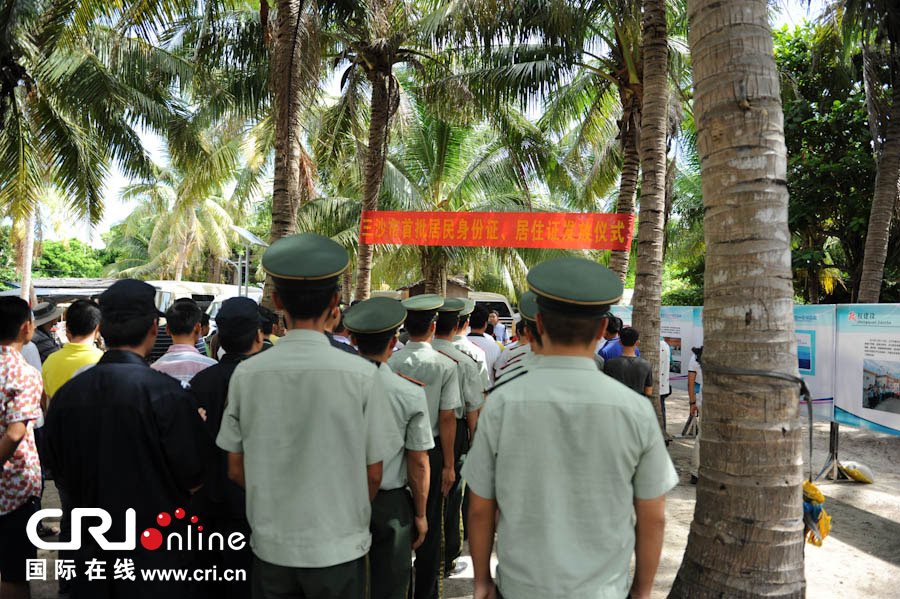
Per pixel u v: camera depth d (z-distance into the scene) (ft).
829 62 39.29
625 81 29.76
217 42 30.45
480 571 5.66
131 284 7.37
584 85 37.04
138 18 27.37
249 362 6.70
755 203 7.72
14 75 26.81
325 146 45.60
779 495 7.54
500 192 51.16
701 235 58.29
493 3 27.81
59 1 26.13
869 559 13.30
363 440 6.61
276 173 23.38
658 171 22.24
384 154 33.76
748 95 7.77
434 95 34.45
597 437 5.25
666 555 13.52
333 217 48.98
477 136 51.72
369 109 40.45
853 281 42.98
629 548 5.35
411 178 50.16
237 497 8.32
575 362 5.59
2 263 105.70
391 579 8.84
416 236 28.84
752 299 7.70
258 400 6.48
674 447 23.49
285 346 6.67
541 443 5.31
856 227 38.17
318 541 6.30
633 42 28.09
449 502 12.51
